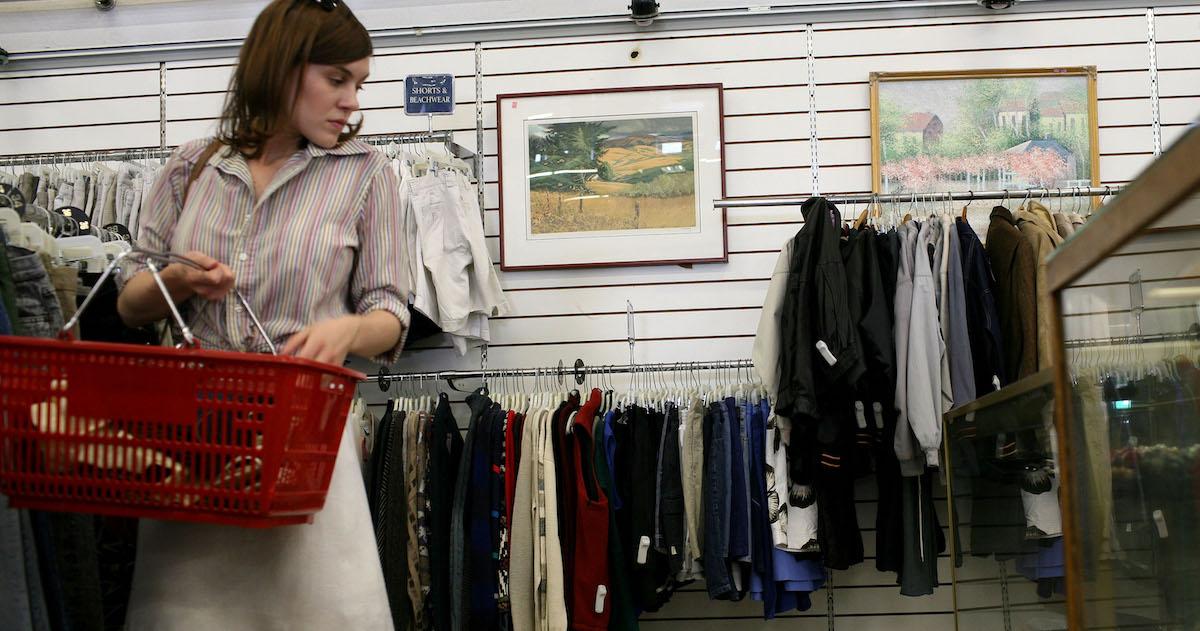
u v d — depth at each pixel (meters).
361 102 4.77
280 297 1.83
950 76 4.62
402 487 3.92
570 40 4.74
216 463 1.58
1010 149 4.59
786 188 4.64
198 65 4.85
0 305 1.97
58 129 4.84
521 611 3.81
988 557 2.77
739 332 4.57
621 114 4.68
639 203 4.63
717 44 4.71
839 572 4.45
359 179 1.92
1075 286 1.57
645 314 4.60
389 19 4.77
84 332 2.57
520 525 3.87
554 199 4.65
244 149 1.85
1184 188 1.08
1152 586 1.44
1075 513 1.69
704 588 4.46
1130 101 4.63
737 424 4.05
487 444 3.93
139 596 1.75
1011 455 2.46
